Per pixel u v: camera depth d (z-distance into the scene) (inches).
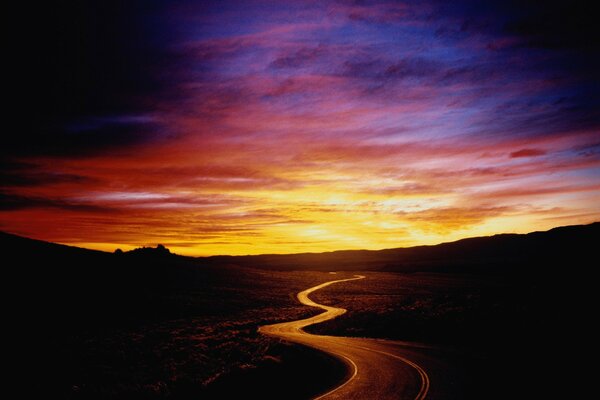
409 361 824.3
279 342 1155.3
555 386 559.2
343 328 1562.5
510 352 848.3
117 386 836.0
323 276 6358.3
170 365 1051.3
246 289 3993.6
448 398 542.3
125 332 1750.7
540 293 1594.5
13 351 1312.7
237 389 694.5
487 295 1781.5
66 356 1227.2
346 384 663.8
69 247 4712.1
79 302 2566.4
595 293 1423.5
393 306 2098.9
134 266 4480.8
